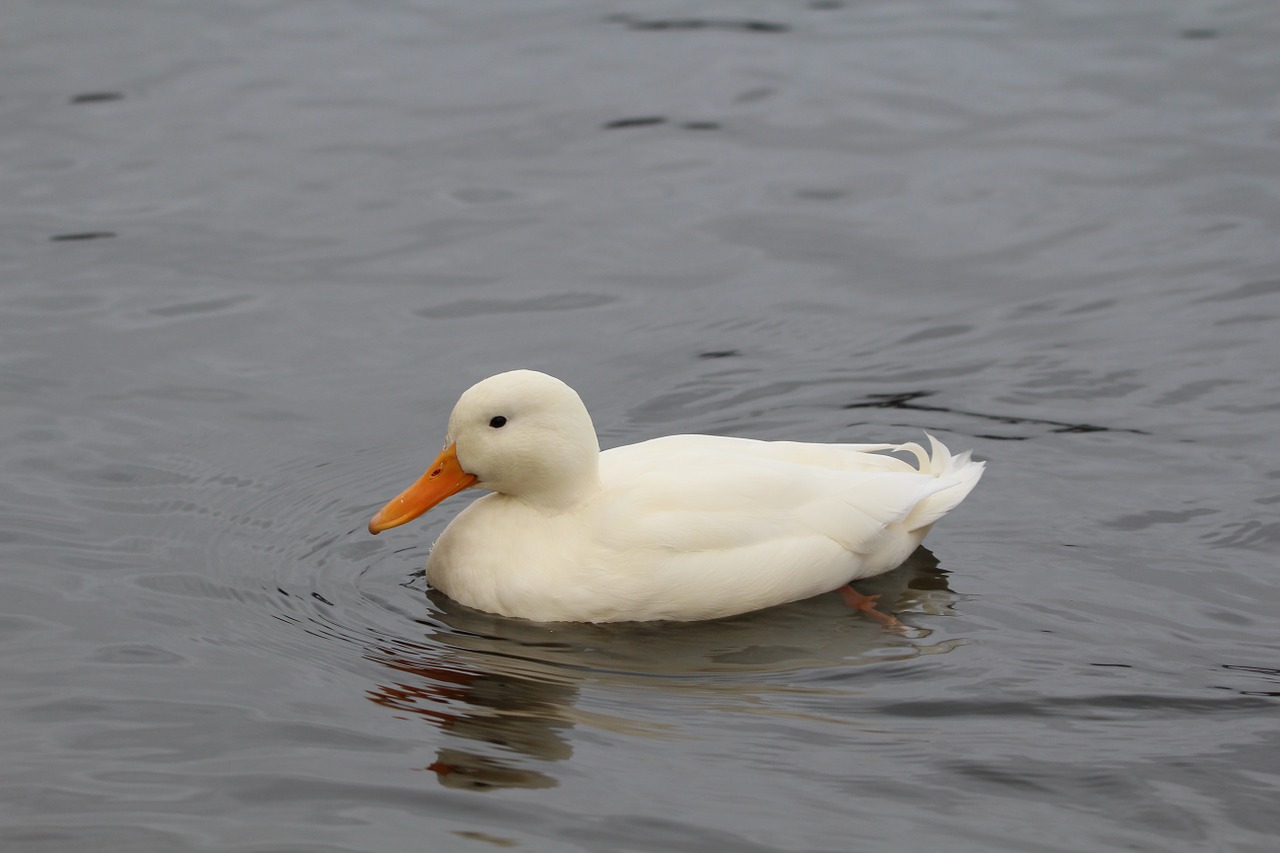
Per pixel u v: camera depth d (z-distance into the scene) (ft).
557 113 67.10
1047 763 28.63
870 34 75.05
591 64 71.87
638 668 32.40
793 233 57.16
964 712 30.50
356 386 46.88
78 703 30.35
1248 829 26.63
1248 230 55.77
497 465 35.24
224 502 40.16
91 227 57.06
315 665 32.24
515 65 71.77
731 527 34.58
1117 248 55.16
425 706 30.58
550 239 56.85
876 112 66.80
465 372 47.73
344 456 42.88
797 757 28.81
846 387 46.75
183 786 27.58
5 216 57.62
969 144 63.82
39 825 26.35
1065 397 45.60
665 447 37.11
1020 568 36.63
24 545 37.17
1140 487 40.19
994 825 26.73
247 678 31.55
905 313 51.37
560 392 35.14
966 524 38.83
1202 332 49.03
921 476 36.76
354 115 66.85
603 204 59.41
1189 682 31.50
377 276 54.19
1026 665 32.32
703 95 68.64
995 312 51.21
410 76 70.69
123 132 64.80
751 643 33.55
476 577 35.09
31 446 42.42
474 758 28.66
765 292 52.95
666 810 27.02
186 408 45.11
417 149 63.98
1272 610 34.40
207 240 56.39
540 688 31.42
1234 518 38.32
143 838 26.02
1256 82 67.87
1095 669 32.09
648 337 50.03
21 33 74.69
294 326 50.52
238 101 67.92
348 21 77.10
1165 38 73.05
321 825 26.43
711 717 30.32
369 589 36.11
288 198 59.77
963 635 33.71
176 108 67.10
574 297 52.70
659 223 57.93
